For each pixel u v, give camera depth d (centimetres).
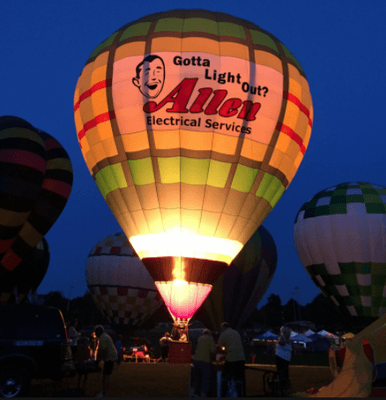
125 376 1125
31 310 803
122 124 1226
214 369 817
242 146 1213
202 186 1205
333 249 2061
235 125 1201
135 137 1216
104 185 1313
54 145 1620
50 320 815
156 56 1211
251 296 2259
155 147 1203
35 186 1372
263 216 1325
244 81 1210
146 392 884
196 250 1214
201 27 1252
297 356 2861
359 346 694
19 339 768
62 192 1597
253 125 1220
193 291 1216
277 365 867
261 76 1236
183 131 1188
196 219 1214
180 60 1198
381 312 1995
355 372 686
